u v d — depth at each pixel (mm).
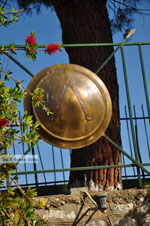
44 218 3408
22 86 3211
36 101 3357
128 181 6797
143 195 3949
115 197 3926
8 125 2963
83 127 3947
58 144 3900
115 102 5426
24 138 3023
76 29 5707
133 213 3887
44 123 3875
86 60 5520
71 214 3793
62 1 5836
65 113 3902
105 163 5059
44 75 3984
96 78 4082
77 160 5191
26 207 2943
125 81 4312
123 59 4352
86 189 3934
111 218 3850
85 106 3953
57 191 6254
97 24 5715
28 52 3498
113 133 5254
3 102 3055
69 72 4020
